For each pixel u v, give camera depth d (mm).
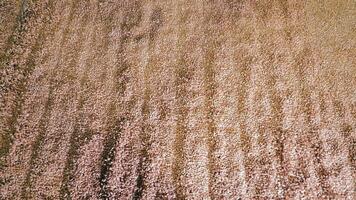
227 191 22578
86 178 22719
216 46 28641
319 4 31172
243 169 23359
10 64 27438
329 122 25391
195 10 30812
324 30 29688
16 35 29047
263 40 29109
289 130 24953
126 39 28891
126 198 22047
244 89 26578
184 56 28094
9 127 24656
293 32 29578
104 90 26328
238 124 25031
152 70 27344
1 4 30953
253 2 31172
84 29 29531
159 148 23812
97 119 25016
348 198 22688
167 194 22234
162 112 25359
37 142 24016
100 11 30625
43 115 25125
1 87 26359
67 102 25719
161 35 29203
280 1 31297
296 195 22578
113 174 22766
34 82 26531
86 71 27219
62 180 22672
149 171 22922
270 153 24016
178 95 26125
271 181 23000
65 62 27625
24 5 30906
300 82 27062
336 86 26969
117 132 24438
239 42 28922
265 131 24844
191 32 29484
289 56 28281
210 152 23875
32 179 22625
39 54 27969
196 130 24672
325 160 23859
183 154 23688
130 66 27453
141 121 24953
